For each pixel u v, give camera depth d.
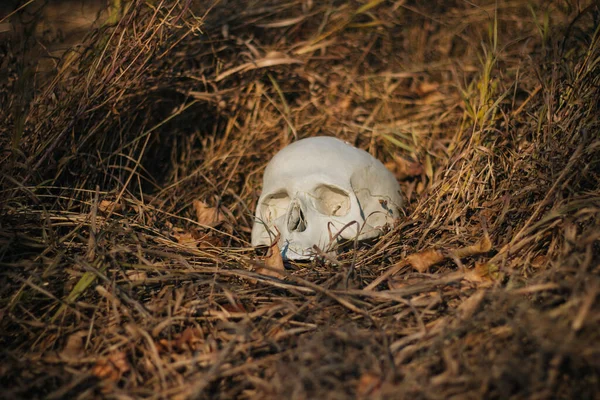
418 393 1.54
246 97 3.36
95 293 2.05
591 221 1.96
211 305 2.03
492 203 2.35
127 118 2.90
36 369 1.79
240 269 2.27
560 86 2.54
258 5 3.60
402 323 1.87
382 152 3.29
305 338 1.80
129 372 1.78
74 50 2.65
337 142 2.63
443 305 1.91
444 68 3.73
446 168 2.73
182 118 3.19
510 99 3.03
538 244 2.08
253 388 1.71
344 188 2.42
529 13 3.80
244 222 2.86
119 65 2.58
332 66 3.70
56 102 2.60
